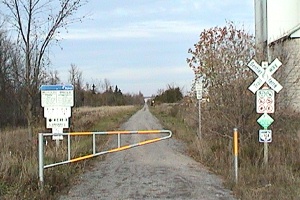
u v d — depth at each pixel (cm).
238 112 1499
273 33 2459
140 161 1634
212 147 1633
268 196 929
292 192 947
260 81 1187
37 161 1207
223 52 1627
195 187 1105
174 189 1084
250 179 1106
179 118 3997
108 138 2569
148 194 1030
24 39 1670
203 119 1820
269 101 1184
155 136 2764
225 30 1741
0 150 1335
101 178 1261
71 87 1605
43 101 1603
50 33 1697
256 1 2723
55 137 1571
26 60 1688
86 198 991
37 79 1714
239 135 1473
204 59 1875
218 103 1572
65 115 1602
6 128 3114
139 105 12581
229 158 1357
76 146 1588
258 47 1670
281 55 1692
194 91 2302
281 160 1265
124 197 1000
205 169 1410
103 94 8544
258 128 1472
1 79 3556
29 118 1716
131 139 2572
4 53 3581
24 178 1011
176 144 2250
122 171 1393
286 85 1620
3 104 3516
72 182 1177
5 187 945
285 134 1510
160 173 1342
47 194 966
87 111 4925
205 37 1969
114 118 4866
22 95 1775
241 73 1528
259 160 1275
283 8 2477
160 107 7681
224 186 1107
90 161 1555
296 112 1590
